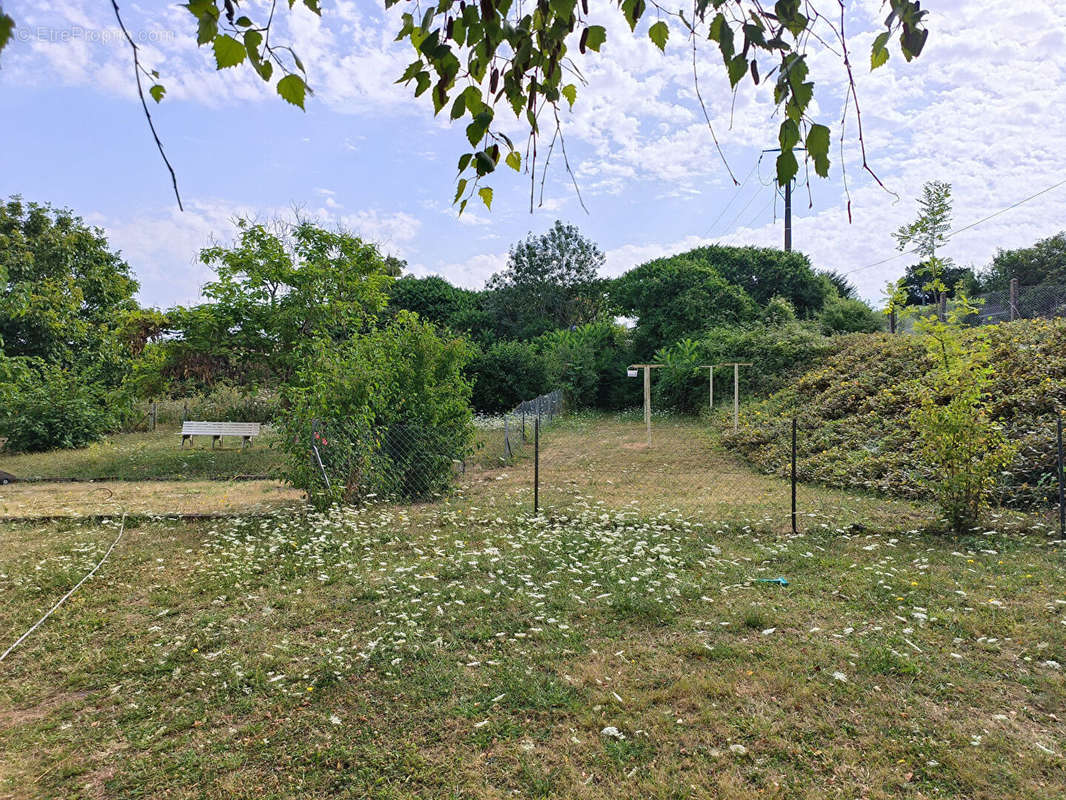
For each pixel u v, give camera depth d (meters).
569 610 4.20
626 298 24.22
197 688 3.31
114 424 15.87
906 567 4.93
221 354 13.18
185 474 10.91
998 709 2.97
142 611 4.41
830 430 10.55
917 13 1.11
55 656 3.74
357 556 5.60
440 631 3.91
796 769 2.58
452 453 8.73
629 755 2.69
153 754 2.78
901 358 12.24
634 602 4.27
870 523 6.27
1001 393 8.59
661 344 22.92
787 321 20.30
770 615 4.02
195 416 19.06
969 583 4.55
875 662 3.38
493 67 1.43
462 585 4.72
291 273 12.60
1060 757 2.60
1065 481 6.33
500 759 2.69
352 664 3.50
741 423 13.96
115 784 2.58
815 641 3.66
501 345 22.77
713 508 7.20
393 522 6.91
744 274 25.39
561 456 12.45
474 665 3.47
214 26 1.08
